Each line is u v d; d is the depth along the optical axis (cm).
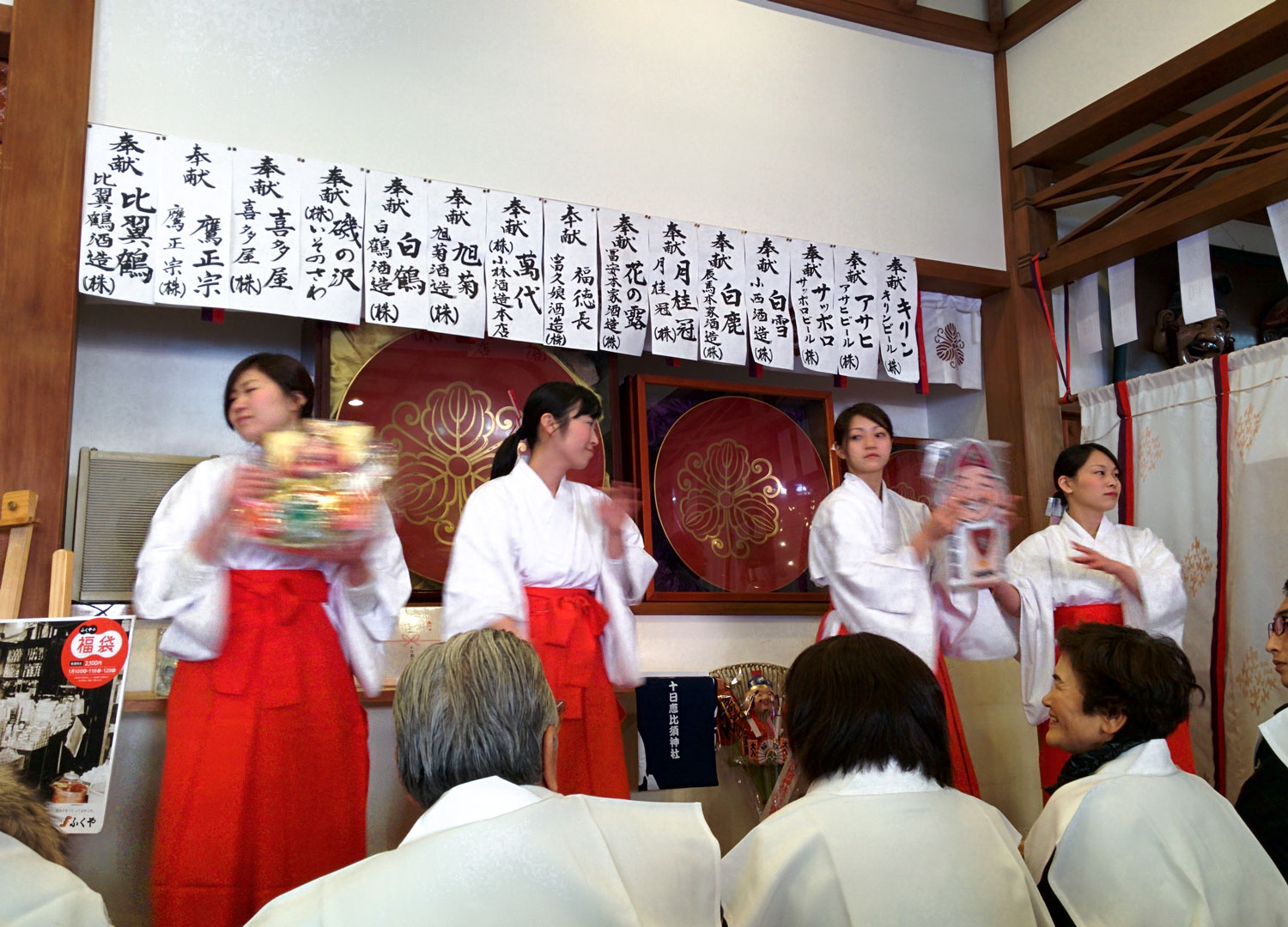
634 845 119
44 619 276
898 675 162
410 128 398
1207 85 440
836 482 478
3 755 264
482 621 270
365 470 239
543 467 297
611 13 445
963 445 329
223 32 377
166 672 337
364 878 105
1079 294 504
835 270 462
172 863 232
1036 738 473
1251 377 425
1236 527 421
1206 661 428
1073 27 489
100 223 341
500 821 109
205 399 415
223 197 358
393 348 402
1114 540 375
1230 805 178
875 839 150
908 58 508
